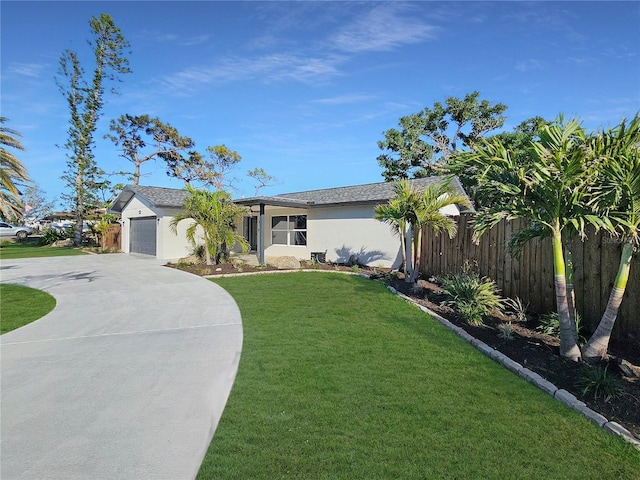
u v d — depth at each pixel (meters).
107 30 27.48
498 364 4.34
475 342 5.02
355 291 9.06
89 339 5.72
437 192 9.27
